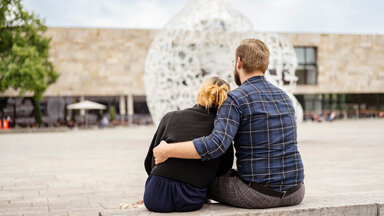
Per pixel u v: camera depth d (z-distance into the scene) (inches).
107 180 263.9
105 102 1534.2
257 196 104.7
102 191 224.5
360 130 856.9
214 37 576.7
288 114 107.4
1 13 1050.1
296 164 106.8
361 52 1665.8
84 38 1412.4
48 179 269.9
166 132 107.2
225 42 579.5
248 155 105.0
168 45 547.8
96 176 281.9
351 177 254.7
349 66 1654.8
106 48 1428.4
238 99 103.9
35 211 174.6
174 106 552.1
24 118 1427.2
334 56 1640.0
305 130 900.6
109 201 196.5
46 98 1466.5
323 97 1753.2
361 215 113.4
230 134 100.6
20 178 275.0
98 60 1423.5
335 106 1766.7
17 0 1065.5
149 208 106.7
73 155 434.6
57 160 386.9
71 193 218.8
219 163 112.4
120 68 1440.7
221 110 103.2
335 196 127.4
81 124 1373.0
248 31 560.1
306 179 250.8
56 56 1391.5
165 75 553.9
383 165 312.5
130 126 1392.7
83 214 167.8
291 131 107.0
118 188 234.1
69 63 1402.6
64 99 1483.8
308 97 1739.7
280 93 109.9
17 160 389.7
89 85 1418.6
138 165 343.3
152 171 107.1
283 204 108.1
